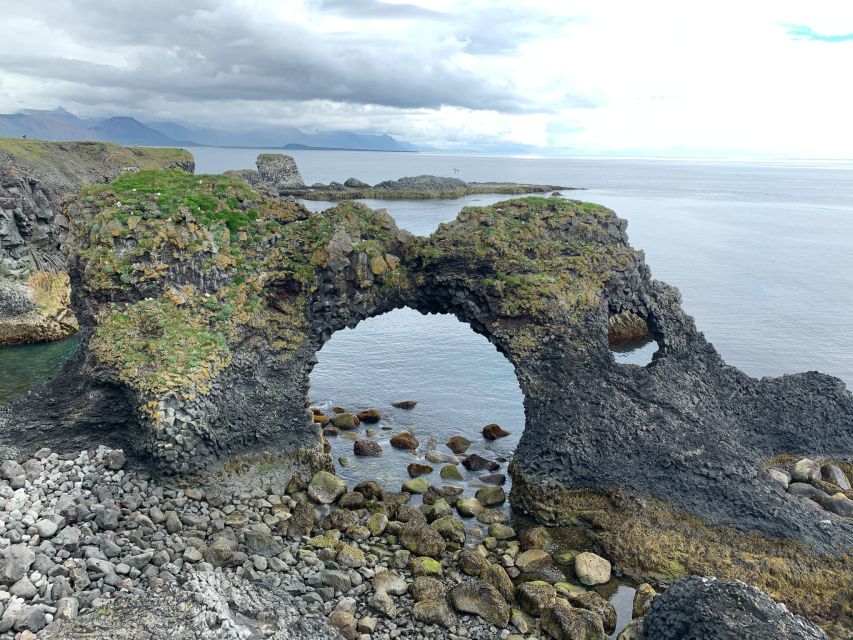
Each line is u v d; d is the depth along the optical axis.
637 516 31.72
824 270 100.81
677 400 38.09
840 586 27.64
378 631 24.67
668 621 23.75
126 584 23.95
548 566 29.41
